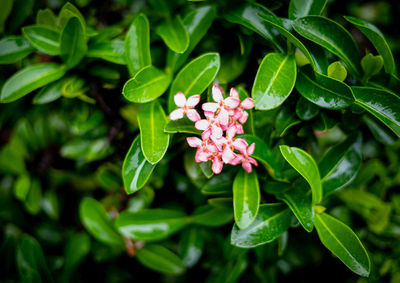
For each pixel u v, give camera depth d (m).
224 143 0.27
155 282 0.41
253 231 0.29
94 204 0.36
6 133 0.42
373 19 0.40
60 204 0.41
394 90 0.30
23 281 0.34
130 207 0.37
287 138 0.31
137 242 0.37
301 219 0.28
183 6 0.33
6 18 0.32
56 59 0.32
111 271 0.40
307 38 0.27
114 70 0.32
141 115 0.28
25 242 0.35
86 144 0.36
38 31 0.30
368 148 0.35
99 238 0.36
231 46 0.33
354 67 0.30
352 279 0.36
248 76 0.32
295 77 0.28
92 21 0.35
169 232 0.35
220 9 0.31
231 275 0.35
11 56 0.31
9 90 0.30
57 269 0.38
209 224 0.35
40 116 0.39
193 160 0.33
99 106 0.34
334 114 0.30
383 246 0.35
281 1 0.32
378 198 0.34
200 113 0.30
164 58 0.33
